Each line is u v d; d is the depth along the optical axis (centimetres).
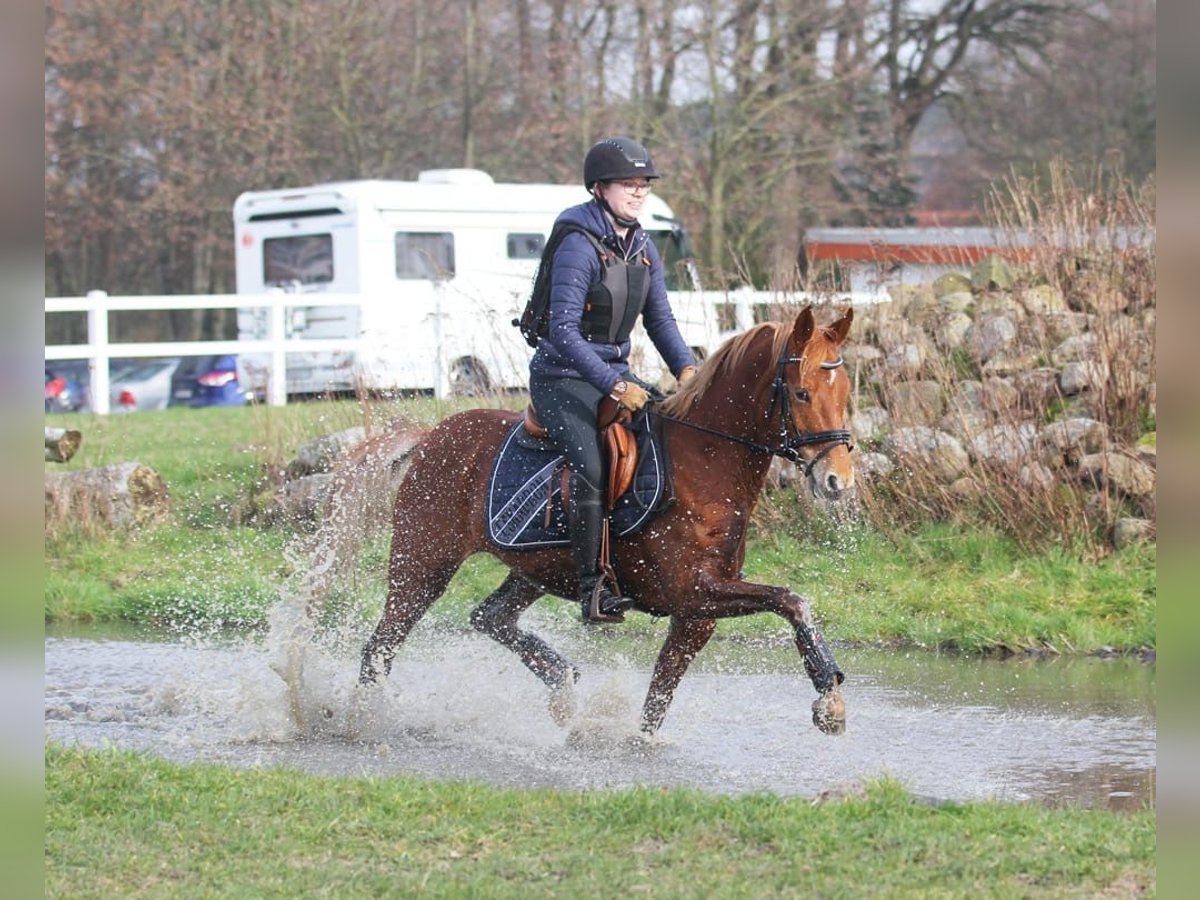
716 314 1614
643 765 832
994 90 4162
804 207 3341
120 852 633
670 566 810
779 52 3300
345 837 653
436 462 920
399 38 3688
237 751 871
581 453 822
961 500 1357
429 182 2598
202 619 1294
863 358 1486
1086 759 841
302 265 2561
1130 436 1366
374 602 1258
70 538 1515
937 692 1016
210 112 3544
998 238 1586
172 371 3241
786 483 1405
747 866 607
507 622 938
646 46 3288
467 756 857
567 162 3450
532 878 600
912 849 620
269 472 1627
